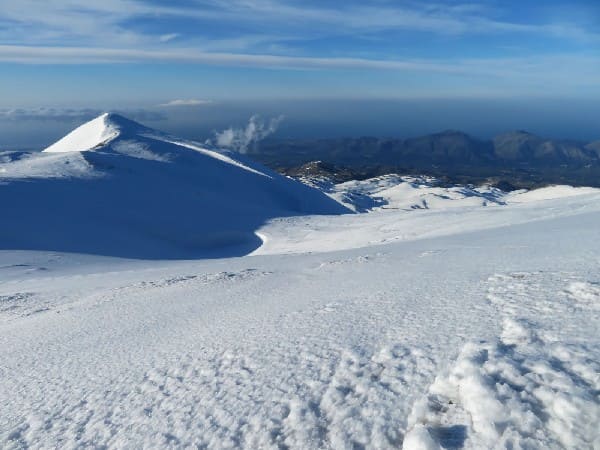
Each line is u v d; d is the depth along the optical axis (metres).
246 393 5.30
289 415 4.64
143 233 62.00
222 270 21.81
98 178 79.69
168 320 10.70
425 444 3.62
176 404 5.41
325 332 6.88
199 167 114.06
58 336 10.71
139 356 7.65
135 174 88.75
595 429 3.45
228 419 4.84
